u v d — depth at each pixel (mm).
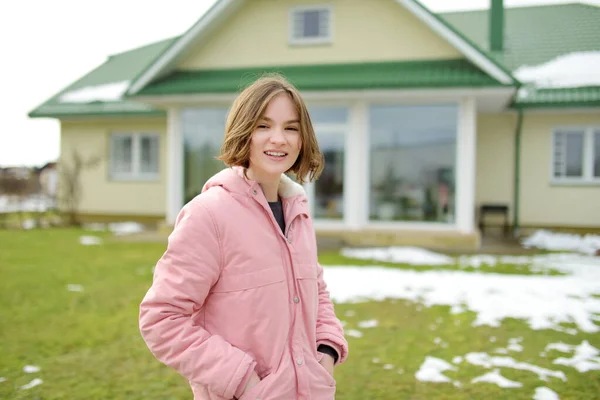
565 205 12688
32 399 3299
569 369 3854
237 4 11508
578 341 4500
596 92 11945
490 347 4348
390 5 11008
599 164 12500
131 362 3967
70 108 15469
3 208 19844
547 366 3920
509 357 4113
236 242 1546
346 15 11258
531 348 4324
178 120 11609
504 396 3385
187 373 1480
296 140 1641
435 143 10469
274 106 1609
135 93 11016
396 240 10336
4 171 19484
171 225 11891
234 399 1480
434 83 9641
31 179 19625
